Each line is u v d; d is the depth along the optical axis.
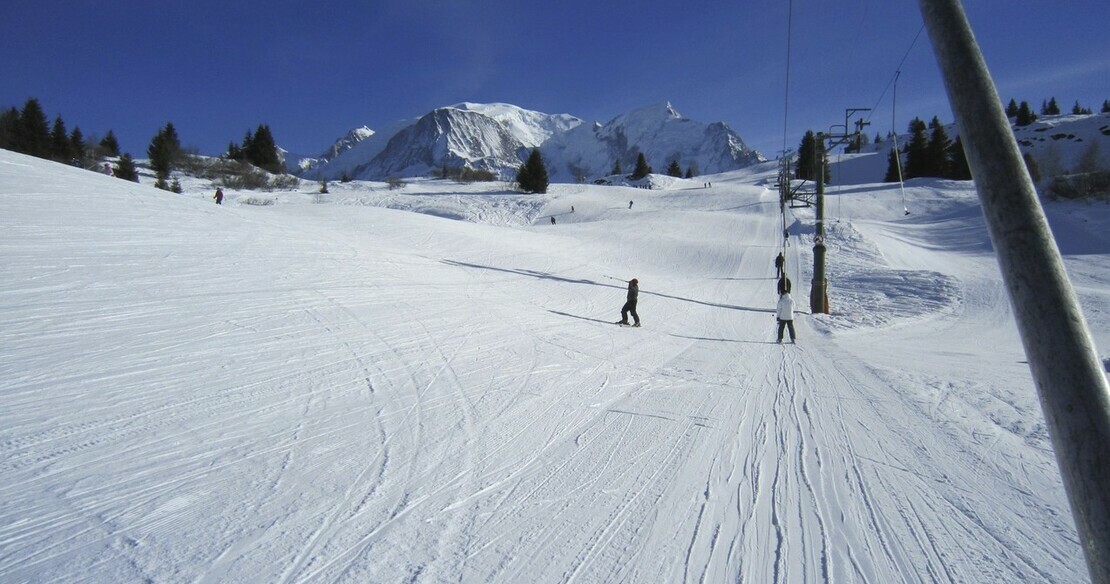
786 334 15.81
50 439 5.00
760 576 3.57
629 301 15.25
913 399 8.12
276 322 9.70
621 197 72.75
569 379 8.60
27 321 8.05
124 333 8.11
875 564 3.74
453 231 29.67
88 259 11.54
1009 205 1.61
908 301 21.75
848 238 37.94
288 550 3.64
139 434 5.27
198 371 7.05
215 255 13.91
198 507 4.11
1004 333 16.66
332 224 27.16
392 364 8.37
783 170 32.75
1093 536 1.46
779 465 5.44
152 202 18.81
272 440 5.40
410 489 4.61
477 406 6.91
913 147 94.69
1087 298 20.88
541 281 21.23
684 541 3.98
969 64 1.71
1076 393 1.49
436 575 3.46
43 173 18.86
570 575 3.52
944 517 4.41
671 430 6.45
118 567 3.36
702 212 55.09
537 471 5.12
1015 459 5.68
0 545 3.51
